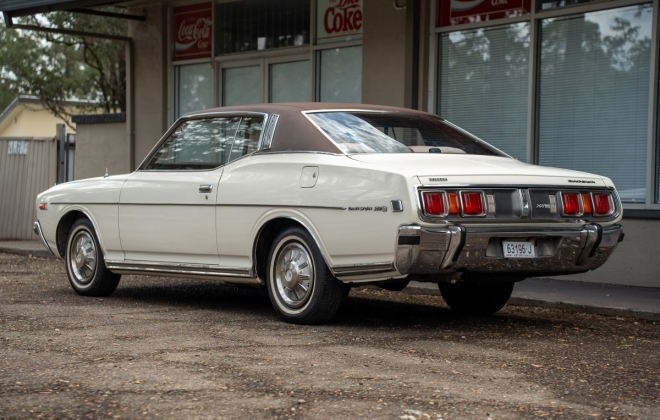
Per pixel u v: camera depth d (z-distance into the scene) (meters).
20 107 31.78
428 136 6.25
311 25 12.05
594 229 5.61
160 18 13.81
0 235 15.77
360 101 11.58
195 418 3.44
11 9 11.84
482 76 10.10
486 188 5.29
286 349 4.93
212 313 6.48
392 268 5.27
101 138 14.73
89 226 7.46
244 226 6.13
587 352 5.08
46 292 7.79
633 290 8.11
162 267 6.83
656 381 4.29
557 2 9.45
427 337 5.48
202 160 6.64
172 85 13.92
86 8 13.36
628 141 8.94
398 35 10.65
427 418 3.49
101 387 3.92
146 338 5.24
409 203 5.11
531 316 6.82
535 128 9.65
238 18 13.09
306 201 5.71
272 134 6.18
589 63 9.23
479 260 5.29
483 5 10.04
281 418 3.46
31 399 3.70
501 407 3.68
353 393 3.88
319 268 5.71
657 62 8.66
